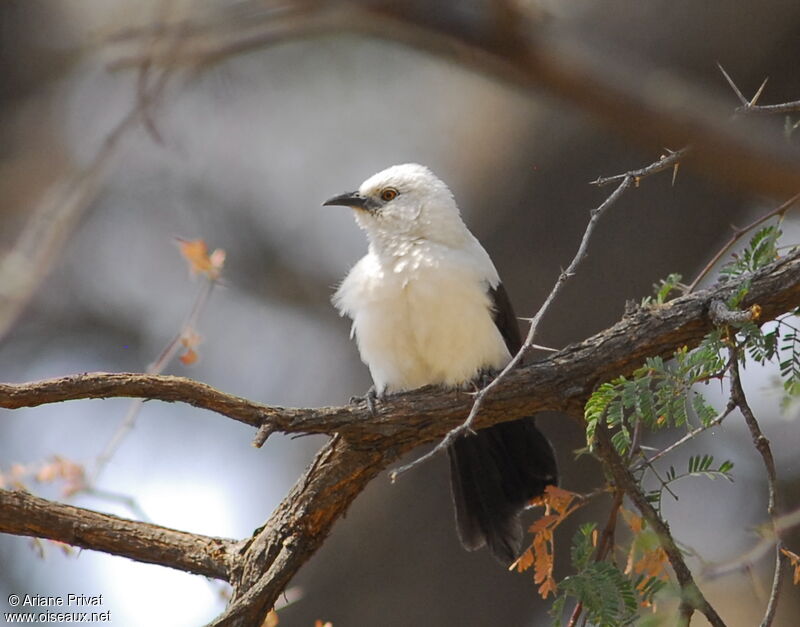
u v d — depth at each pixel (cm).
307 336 1510
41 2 1369
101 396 678
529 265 1310
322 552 1334
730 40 1270
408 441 759
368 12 928
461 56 914
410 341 934
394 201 966
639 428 766
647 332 743
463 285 914
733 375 673
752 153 868
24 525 740
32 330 1483
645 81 896
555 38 901
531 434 912
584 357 754
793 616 1288
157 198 1520
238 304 1522
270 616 747
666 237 1288
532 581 1295
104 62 1120
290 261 1537
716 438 1352
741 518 1338
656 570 674
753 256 745
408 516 1327
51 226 1064
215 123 1483
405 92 1484
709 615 635
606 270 1291
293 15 948
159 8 1012
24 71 1384
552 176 1336
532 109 1380
